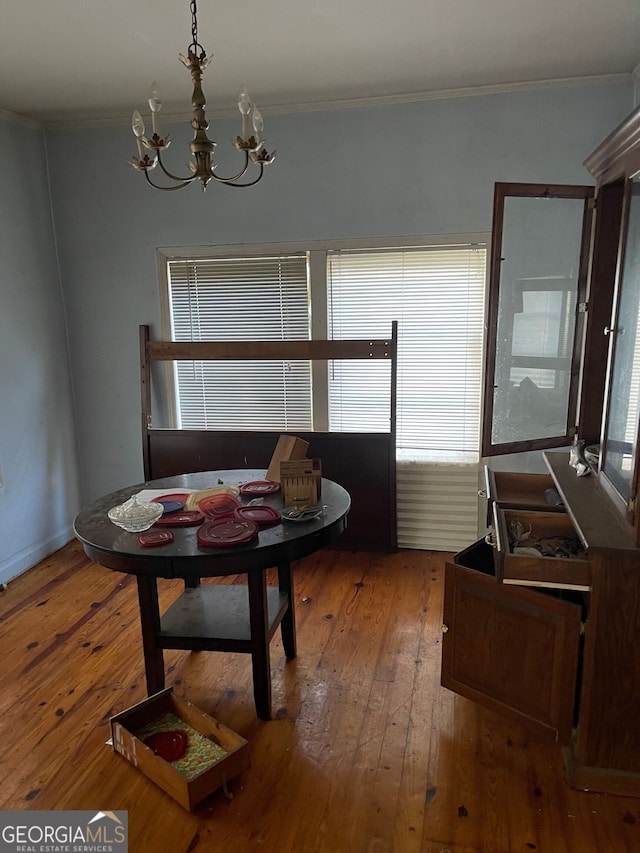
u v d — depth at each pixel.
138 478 3.84
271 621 2.23
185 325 3.61
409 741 2.01
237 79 2.86
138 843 1.64
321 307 3.40
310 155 3.26
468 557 2.28
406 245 3.24
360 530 3.45
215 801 1.77
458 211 3.15
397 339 3.26
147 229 3.52
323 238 3.32
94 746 2.01
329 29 2.36
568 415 2.92
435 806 1.74
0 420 3.23
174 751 1.90
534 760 1.93
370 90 3.03
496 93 3.00
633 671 1.70
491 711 2.12
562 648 1.78
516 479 2.63
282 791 1.81
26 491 3.42
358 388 3.45
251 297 3.49
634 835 1.64
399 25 2.33
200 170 1.71
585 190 2.63
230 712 2.17
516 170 3.06
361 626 2.74
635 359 1.73
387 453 3.32
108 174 3.50
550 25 2.35
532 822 1.69
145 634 2.14
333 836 1.65
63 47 2.48
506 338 2.80
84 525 2.06
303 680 2.35
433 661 2.46
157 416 3.71
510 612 1.90
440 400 3.36
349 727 2.08
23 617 2.88
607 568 1.66
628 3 2.17
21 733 2.07
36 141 3.46
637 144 1.76
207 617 2.29
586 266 2.69
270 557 1.86
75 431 3.85
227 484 2.48
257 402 3.61
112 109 3.25
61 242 3.63
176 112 3.29
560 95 2.95
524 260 2.74
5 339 3.25
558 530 2.22
